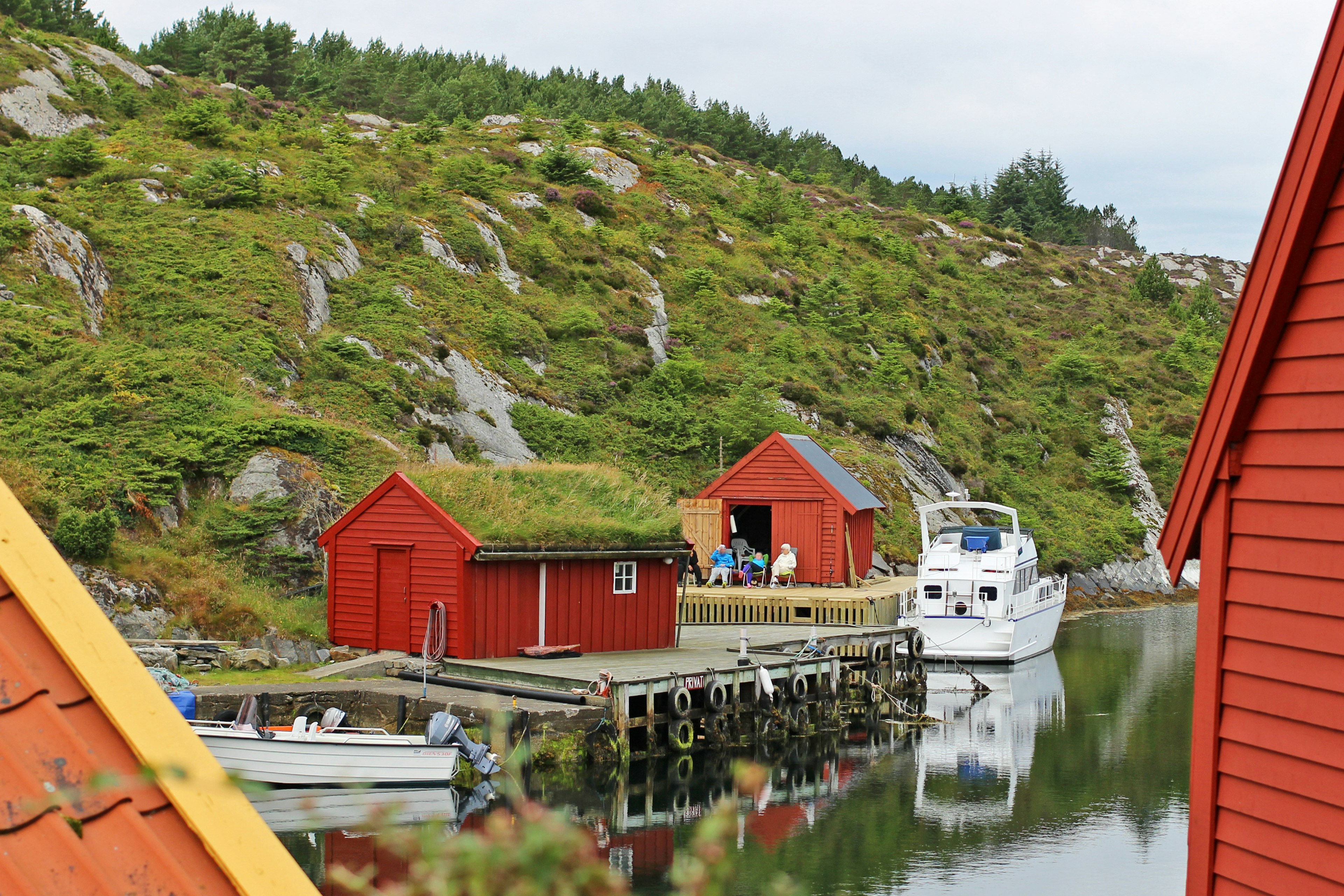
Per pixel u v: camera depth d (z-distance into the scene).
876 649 28.83
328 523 28.47
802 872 15.48
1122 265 117.31
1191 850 7.34
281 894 3.58
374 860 14.62
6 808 3.29
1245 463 7.19
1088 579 49.44
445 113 108.69
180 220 42.06
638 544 26.28
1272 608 6.91
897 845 16.77
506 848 3.14
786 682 24.53
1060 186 163.62
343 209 48.09
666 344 53.53
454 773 18.27
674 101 131.38
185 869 3.51
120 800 3.51
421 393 37.72
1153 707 27.45
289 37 110.94
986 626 32.91
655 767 20.81
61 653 3.68
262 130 60.25
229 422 30.33
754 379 49.12
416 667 23.27
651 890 14.18
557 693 20.50
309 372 36.22
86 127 47.88
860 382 57.88
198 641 23.39
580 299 52.53
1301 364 6.82
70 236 36.91
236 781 3.62
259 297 38.19
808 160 146.50
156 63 102.06
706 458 44.69
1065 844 16.88
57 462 26.48
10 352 30.53
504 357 44.22
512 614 24.39
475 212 53.84
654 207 70.44
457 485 25.30
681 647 27.22
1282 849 6.70
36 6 87.50
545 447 40.34
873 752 22.91
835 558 36.88
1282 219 6.88
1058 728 25.22
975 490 53.59
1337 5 6.59
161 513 26.80
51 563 3.86
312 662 24.55
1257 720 6.95
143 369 31.55
